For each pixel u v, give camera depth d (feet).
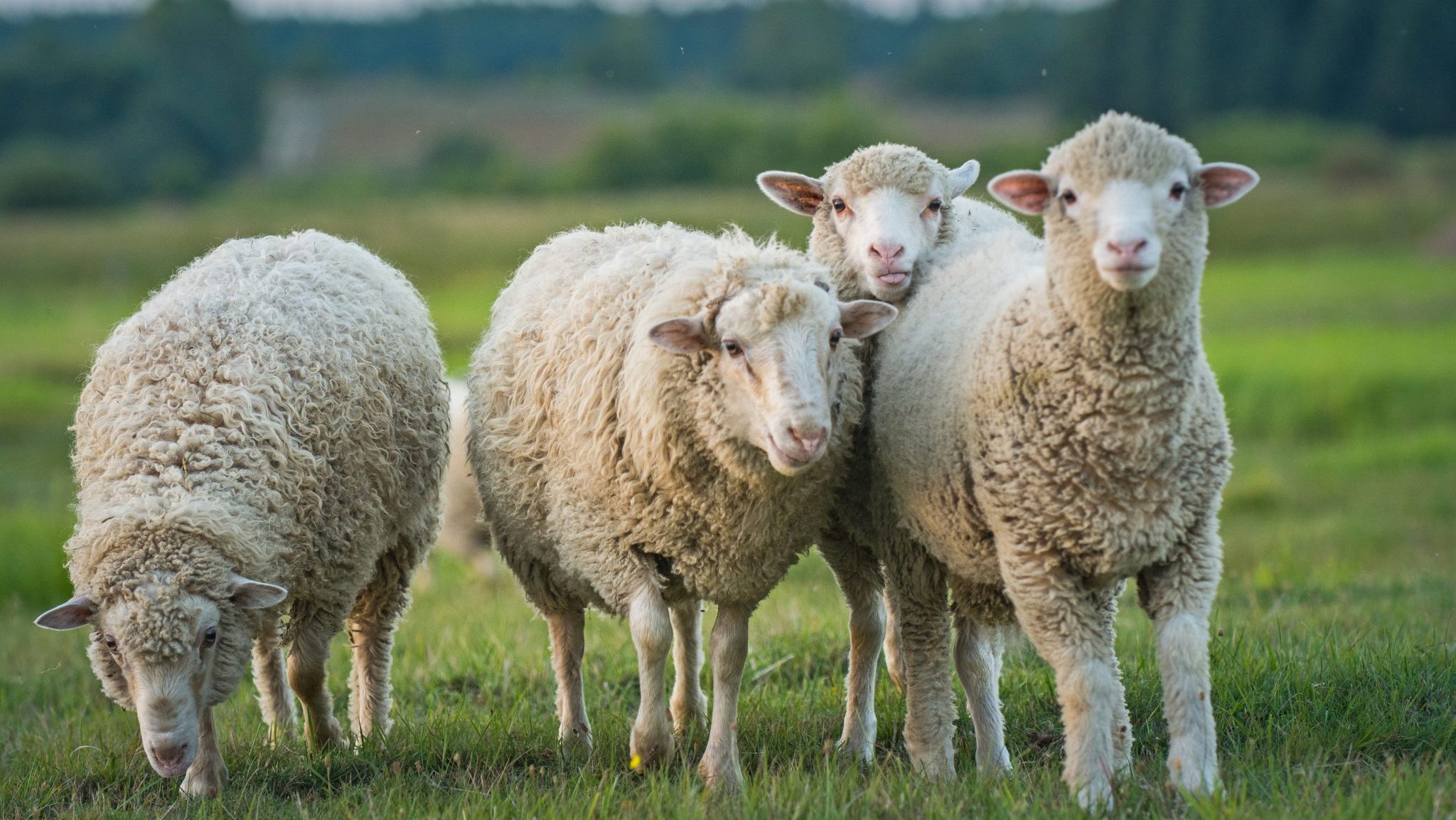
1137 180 20.43
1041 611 21.76
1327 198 284.41
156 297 27.68
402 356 28.50
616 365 24.70
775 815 21.01
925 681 24.62
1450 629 32.01
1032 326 21.57
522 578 28.43
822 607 39.88
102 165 391.04
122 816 23.35
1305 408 103.86
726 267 23.30
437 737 26.91
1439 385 106.52
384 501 27.66
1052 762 24.93
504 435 27.35
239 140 443.32
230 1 485.56
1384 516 68.13
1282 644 29.58
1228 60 402.11
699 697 28.63
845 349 24.08
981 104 491.31
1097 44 410.52
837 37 575.38
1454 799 19.56
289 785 25.30
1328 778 21.49
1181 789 20.18
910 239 26.35
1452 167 323.57
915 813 20.97
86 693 37.14
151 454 24.56
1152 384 20.63
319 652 27.27
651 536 24.44
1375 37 392.68
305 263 28.48
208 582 23.73
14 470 89.81
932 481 23.22
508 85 606.96
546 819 21.53
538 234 224.53
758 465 22.98
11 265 227.40
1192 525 21.47
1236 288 190.90
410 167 411.34
